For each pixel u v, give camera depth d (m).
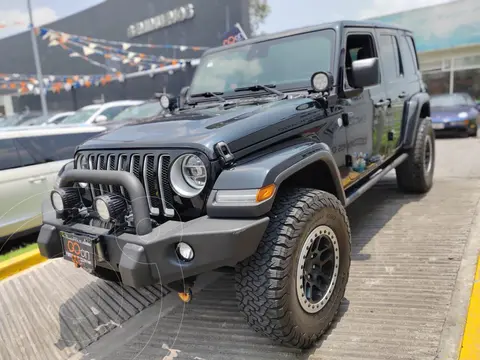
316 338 2.47
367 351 2.38
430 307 2.72
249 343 2.61
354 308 2.82
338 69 3.29
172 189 2.33
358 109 3.61
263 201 2.12
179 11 18.91
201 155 2.24
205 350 2.59
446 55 16.12
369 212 4.78
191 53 19.20
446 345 2.34
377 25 4.28
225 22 17.83
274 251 2.21
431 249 3.61
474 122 10.51
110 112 10.57
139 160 2.46
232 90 3.70
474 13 14.82
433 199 5.06
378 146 4.11
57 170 5.09
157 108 9.52
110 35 22.42
